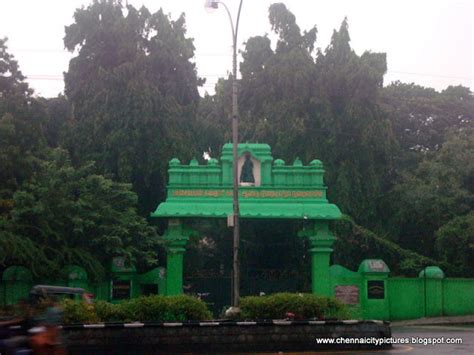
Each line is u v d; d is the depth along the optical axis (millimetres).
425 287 31562
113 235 27219
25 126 27359
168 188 29531
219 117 41438
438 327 28344
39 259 25734
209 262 38250
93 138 34969
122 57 36469
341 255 35469
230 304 30031
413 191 37969
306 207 29125
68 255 26578
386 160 39656
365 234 34969
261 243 35844
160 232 34938
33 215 25781
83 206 27328
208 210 28797
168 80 37219
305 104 38656
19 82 28172
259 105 40062
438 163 39312
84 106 35625
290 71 38781
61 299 19875
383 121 39312
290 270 34906
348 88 38719
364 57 41125
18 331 12773
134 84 34906
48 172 27250
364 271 30156
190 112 37281
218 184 29562
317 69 39469
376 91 39000
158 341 17609
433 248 38594
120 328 17469
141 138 34812
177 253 29156
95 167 33688
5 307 14312
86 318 18406
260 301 19969
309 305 19766
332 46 40594
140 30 37906
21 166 26719
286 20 41000
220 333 17922
